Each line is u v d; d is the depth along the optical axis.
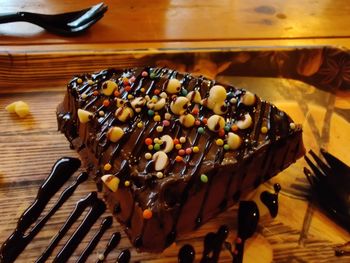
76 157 0.17
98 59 0.20
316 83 0.21
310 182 0.17
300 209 0.16
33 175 0.17
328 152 0.18
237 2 0.26
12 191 0.16
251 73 0.21
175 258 0.15
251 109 0.17
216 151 0.15
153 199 0.14
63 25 0.22
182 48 0.21
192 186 0.14
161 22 0.24
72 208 0.16
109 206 0.16
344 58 0.21
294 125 0.17
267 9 0.26
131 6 0.25
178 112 0.16
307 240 0.15
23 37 0.21
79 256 0.15
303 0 0.27
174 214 0.14
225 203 0.16
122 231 0.15
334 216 0.16
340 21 0.25
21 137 0.18
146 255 0.15
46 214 0.16
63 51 0.20
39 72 0.20
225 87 0.18
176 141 0.15
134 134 0.16
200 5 0.26
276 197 0.17
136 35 0.22
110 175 0.15
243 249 0.15
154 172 0.15
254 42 0.23
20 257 0.14
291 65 0.21
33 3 0.24
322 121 0.20
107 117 0.16
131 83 0.18
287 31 0.24
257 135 0.16
